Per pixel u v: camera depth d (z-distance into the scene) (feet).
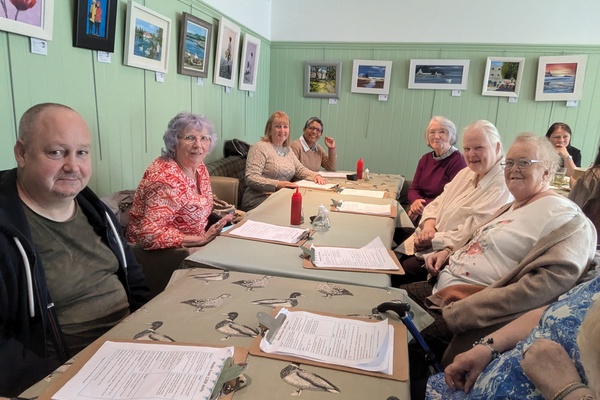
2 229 3.33
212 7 10.52
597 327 2.22
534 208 4.67
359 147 15.20
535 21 13.10
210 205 7.13
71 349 4.05
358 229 6.16
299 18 14.70
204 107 10.93
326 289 4.02
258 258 4.75
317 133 12.55
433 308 5.12
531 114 13.67
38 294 3.51
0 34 5.15
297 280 4.23
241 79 12.80
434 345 5.14
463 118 14.17
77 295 4.07
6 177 3.80
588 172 6.61
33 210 3.82
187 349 2.84
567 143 11.53
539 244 4.28
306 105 15.33
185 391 2.39
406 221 8.14
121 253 4.53
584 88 13.10
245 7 12.62
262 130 15.44
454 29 13.70
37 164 3.64
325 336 3.10
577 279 4.09
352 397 2.48
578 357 2.46
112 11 6.91
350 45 14.43
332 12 14.40
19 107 5.52
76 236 4.10
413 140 14.69
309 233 5.67
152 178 6.10
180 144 6.47
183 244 5.99
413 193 10.44
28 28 5.37
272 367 2.72
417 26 13.93
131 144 8.07
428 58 13.97
